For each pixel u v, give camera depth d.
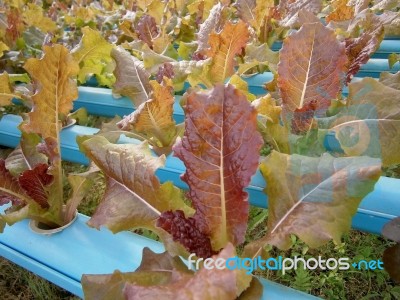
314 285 0.44
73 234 0.43
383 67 0.65
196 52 0.60
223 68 0.52
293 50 0.40
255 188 0.44
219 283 0.24
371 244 0.47
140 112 0.45
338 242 0.27
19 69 0.87
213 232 0.30
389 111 0.39
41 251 0.42
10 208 0.43
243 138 0.26
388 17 0.66
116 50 0.56
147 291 0.25
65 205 0.45
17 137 0.72
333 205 0.27
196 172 0.28
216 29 0.60
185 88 0.76
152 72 0.59
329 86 0.41
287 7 0.80
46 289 0.50
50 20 0.99
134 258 0.38
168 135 0.50
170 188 0.33
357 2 0.74
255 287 0.30
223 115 0.26
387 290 0.42
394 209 0.38
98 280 0.29
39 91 0.40
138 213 0.33
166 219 0.29
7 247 0.44
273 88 0.51
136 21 0.91
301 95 0.42
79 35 0.99
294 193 0.29
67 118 0.65
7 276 0.53
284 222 0.29
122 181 0.34
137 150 0.35
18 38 0.89
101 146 0.35
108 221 0.34
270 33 0.75
